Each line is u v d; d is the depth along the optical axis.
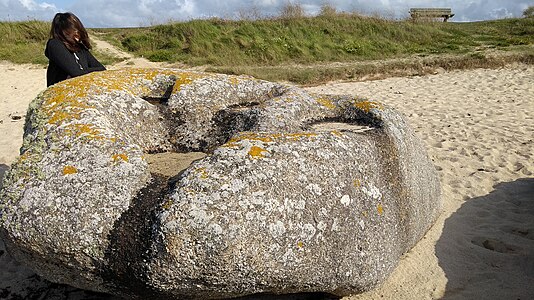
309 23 14.19
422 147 3.37
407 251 3.10
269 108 2.91
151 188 2.23
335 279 2.37
